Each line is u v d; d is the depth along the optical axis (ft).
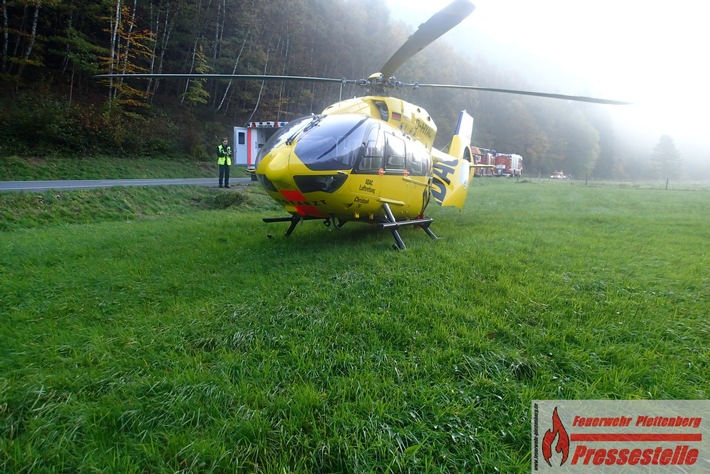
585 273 16.51
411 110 23.67
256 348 10.91
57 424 8.26
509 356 10.18
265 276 16.98
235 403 8.71
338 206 19.39
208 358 10.75
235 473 6.90
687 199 63.46
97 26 89.71
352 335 11.53
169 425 8.13
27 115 61.52
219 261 19.84
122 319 13.67
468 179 30.42
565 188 90.68
